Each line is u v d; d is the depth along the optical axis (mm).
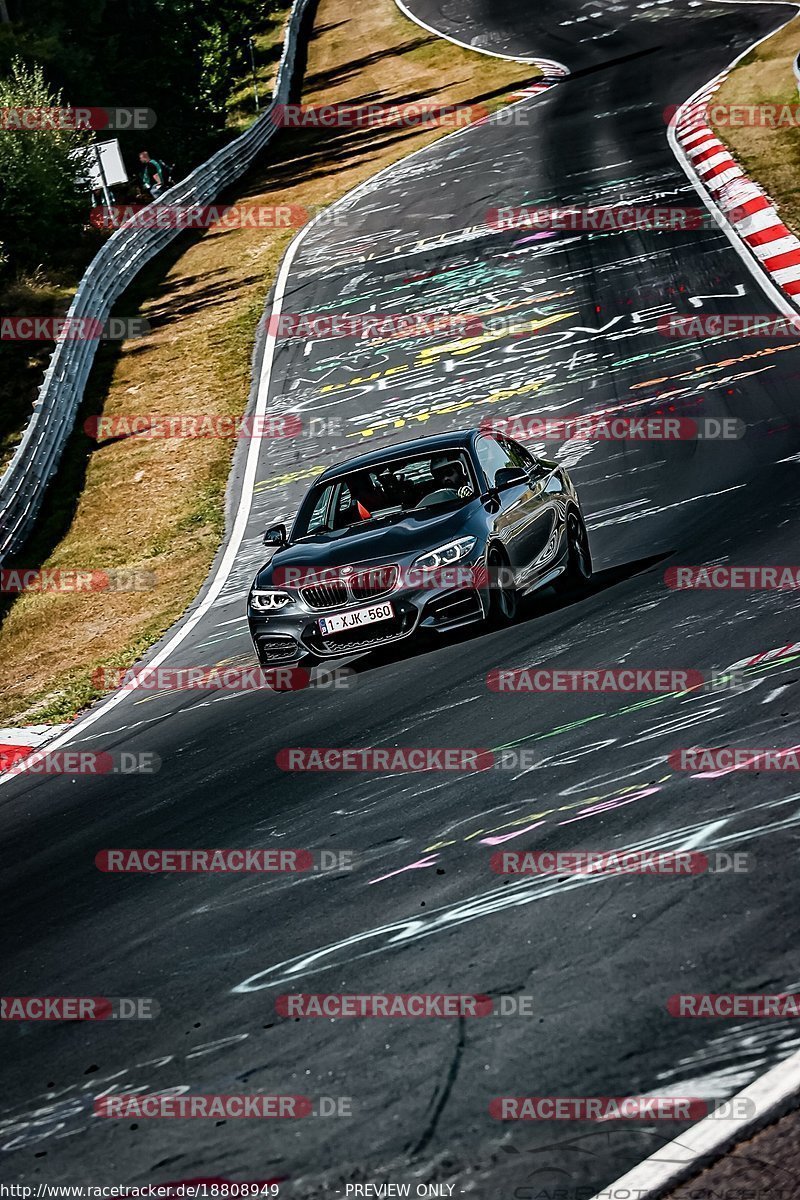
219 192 148125
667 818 18453
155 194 145625
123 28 186625
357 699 32188
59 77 167125
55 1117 14383
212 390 88625
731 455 52500
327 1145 12391
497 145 136125
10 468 72125
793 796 17984
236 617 50062
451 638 35844
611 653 29266
